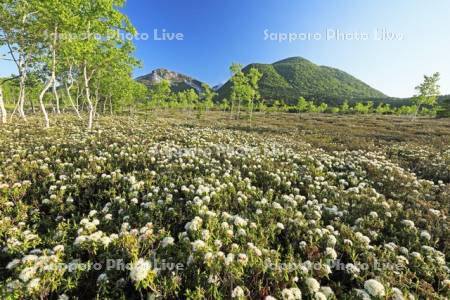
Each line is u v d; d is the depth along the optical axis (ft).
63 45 50.75
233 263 10.96
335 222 17.02
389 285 11.10
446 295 11.76
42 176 22.93
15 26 51.90
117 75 82.28
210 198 19.10
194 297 9.81
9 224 14.55
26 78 69.31
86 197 19.63
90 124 56.49
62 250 11.68
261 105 252.83
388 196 24.59
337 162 34.24
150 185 21.66
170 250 12.20
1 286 9.63
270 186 24.25
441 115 185.88
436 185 27.81
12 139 36.65
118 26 53.88
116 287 10.57
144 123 74.13
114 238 12.83
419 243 15.39
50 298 10.07
